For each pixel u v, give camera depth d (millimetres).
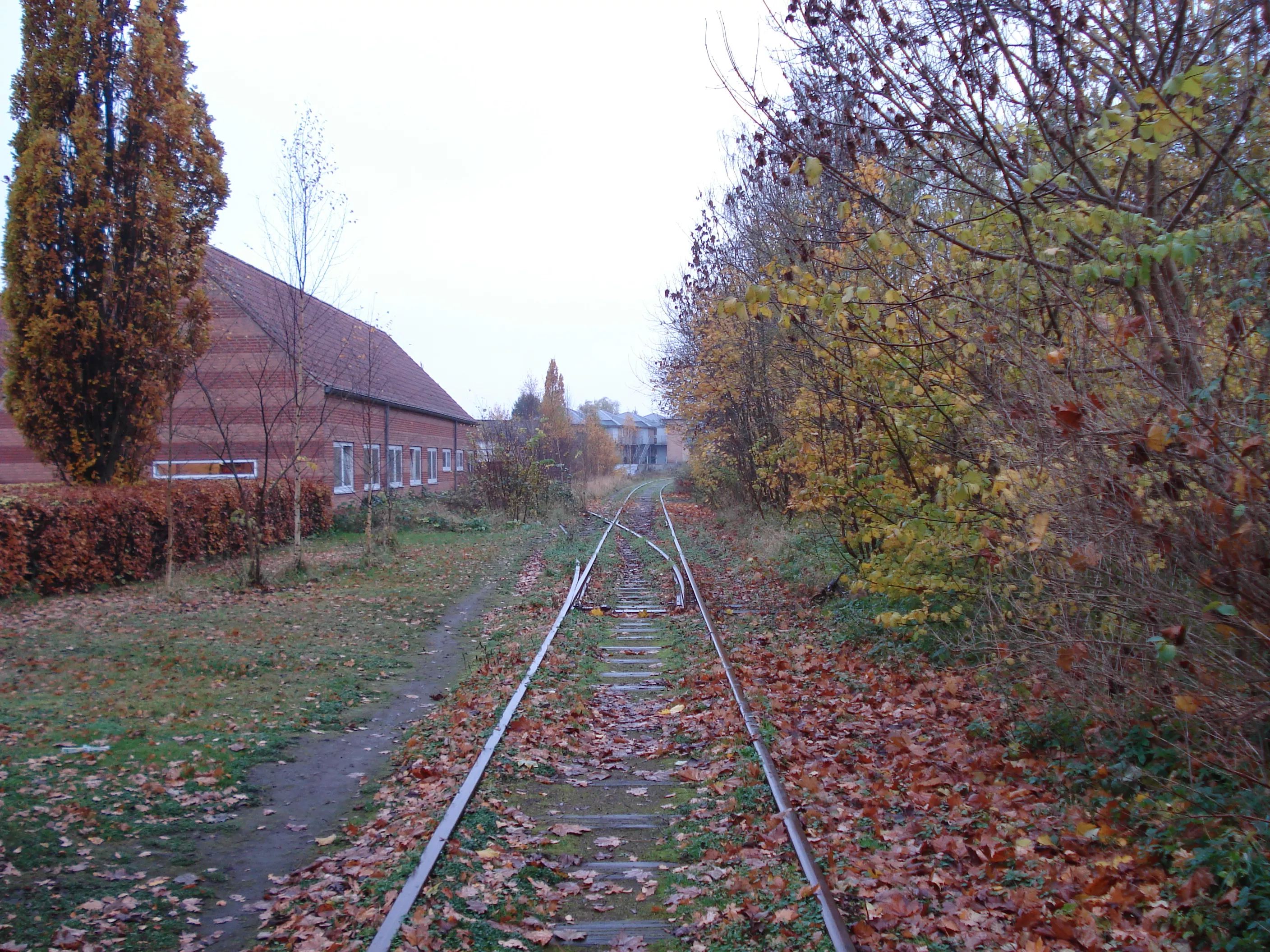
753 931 4484
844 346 8773
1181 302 5836
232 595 15422
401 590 16297
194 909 4945
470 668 10914
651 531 30297
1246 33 6082
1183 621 5145
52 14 18000
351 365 30578
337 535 26578
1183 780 5680
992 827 5637
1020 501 6086
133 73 18000
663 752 7633
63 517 15031
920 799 6223
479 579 18297
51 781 6488
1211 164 5781
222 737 7883
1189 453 4438
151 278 18188
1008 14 6645
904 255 6996
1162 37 6234
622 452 98562
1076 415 4879
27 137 18047
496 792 6527
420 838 5629
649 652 11750
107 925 4652
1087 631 6211
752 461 23500
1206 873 4484
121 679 9602
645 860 5566
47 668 9891
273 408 25797
